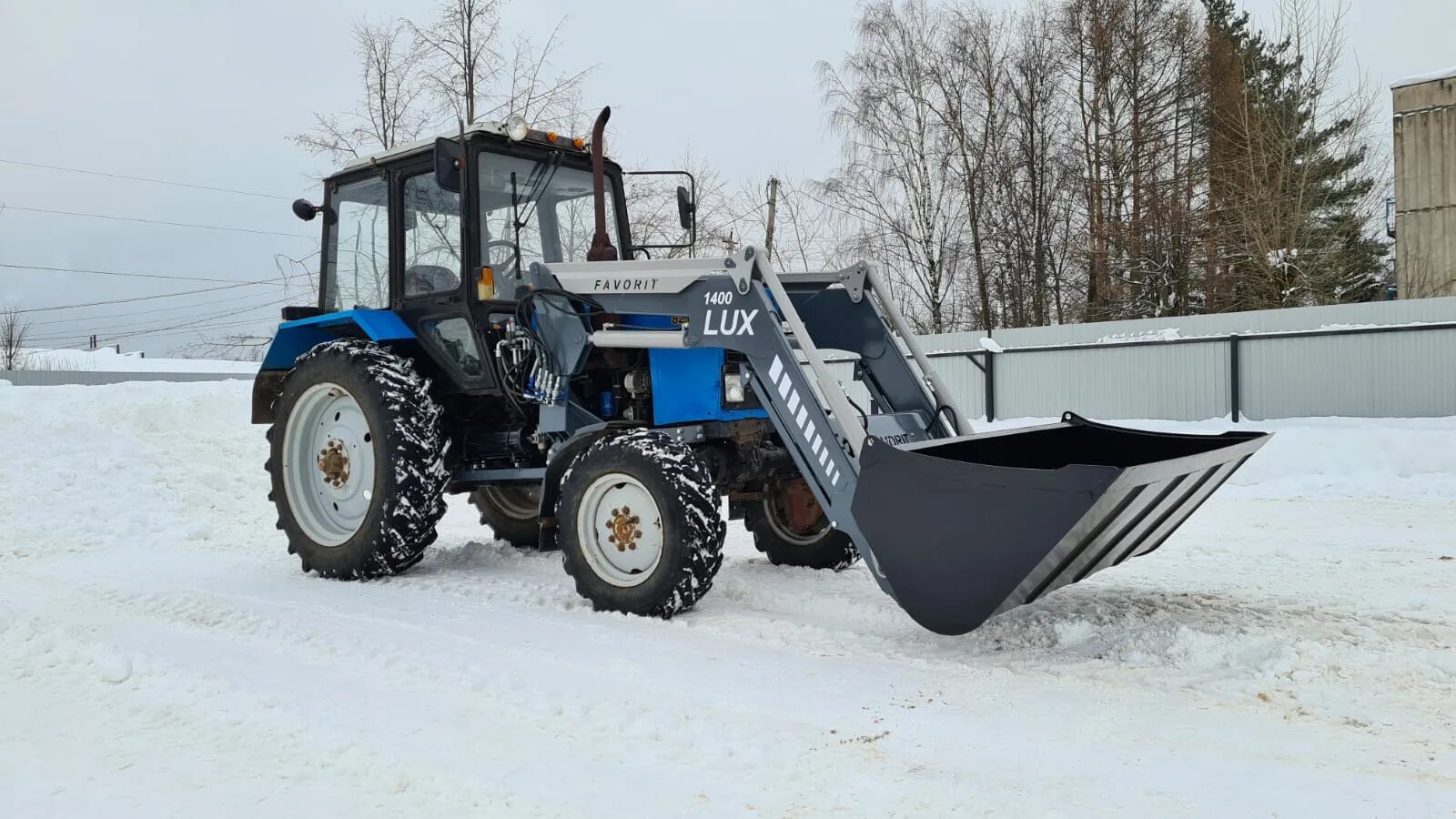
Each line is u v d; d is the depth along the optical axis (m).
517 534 6.18
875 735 2.67
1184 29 22.05
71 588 4.97
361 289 5.63
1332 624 3.68
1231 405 12.88
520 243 5.18
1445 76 18.36
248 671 3.40
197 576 5.32
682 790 2.34
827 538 5.15
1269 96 20.84
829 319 4.75
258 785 2.42
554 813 2.22
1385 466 8.91
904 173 22.48
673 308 4.37
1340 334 12.16
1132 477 3.08
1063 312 21.89
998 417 14.68
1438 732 2.62
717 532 4.09
